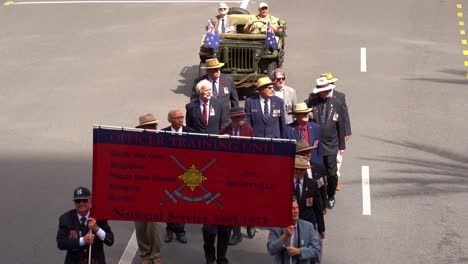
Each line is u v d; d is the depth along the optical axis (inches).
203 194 384.8
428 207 593.6
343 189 623.5
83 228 407.2
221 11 848.9
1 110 798.5
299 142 484.4
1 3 1215.6
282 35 842.8
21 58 959.0
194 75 893.8
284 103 596.4
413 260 519.5
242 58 810.8
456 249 533.6
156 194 386.0
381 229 561.9
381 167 663.1
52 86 865.5
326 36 1026.7
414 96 833.5
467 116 783.1
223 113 581.6
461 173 653.9
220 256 491.2
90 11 1163.3
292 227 386.6
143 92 844.0
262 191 382.6
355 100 821.2
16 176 645.9
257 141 377.7
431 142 719.1
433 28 1069.8
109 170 384.8
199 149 381.1
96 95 836.0
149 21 1103.6
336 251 531.2
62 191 619.2
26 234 552.7
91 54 970.1
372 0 1200.2
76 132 740.7
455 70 916.6
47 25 1094.4
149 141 381.7
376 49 979.3
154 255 485.7
